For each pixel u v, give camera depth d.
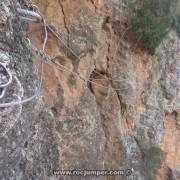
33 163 3.74
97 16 6.98
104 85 7.11
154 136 8.38
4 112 3.28
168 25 8.31
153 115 8.42
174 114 9.27
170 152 8.99
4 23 3.64
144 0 7.79
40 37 5.54
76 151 5.71
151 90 8.44
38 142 3.90
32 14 4.75
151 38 7.93
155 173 8.16
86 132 5.99
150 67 8.38
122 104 7.50
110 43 7.33
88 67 6.60
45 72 5.38
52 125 4.29
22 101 3.40
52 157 4.20
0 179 3.16
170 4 8.50
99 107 6.89
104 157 6.68
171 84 9.02
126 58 7.64
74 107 5.88
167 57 9.02
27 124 3.64
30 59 4.02
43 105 4.16
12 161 3.35
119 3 7.59
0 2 3.71
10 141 3.33
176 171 8.80
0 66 3.39
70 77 6.00
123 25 7.66
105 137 6.84
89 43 6.64
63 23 6.20
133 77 7.75
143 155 7.92
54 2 6.06
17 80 3.51
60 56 5.91
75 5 6.50
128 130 7.68
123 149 7.10
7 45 3.62
